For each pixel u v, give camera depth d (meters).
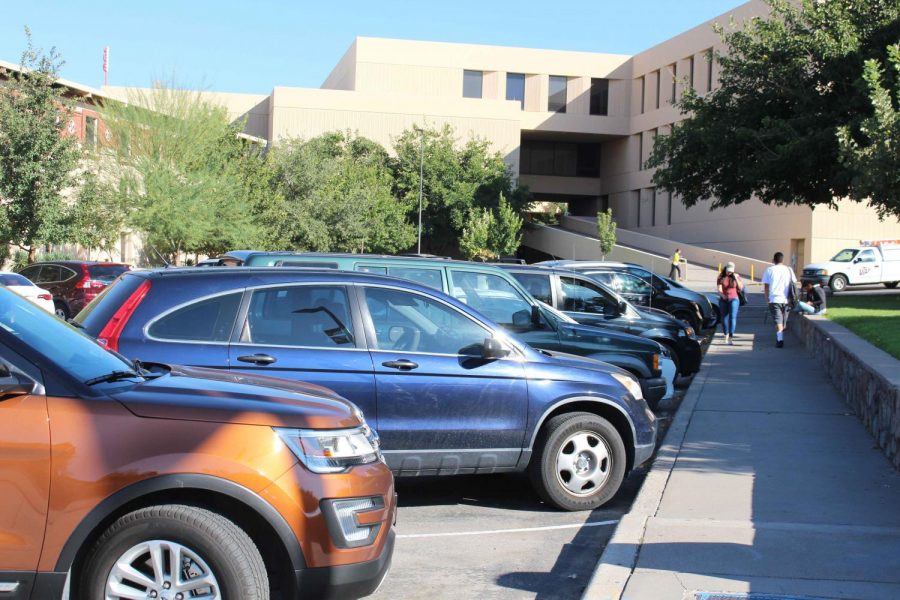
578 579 5.47
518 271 12.20
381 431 6.36
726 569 5.07
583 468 7.00
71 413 3.72
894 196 15.61
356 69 66.12
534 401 6.74
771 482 7.34
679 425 9.85
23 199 29.02
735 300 18.53
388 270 8.98
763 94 26.75
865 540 5.63
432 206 60.34
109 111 35.66
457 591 5.23
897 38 23.69
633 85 67.88
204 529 3.71
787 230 48.28
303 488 3.88
